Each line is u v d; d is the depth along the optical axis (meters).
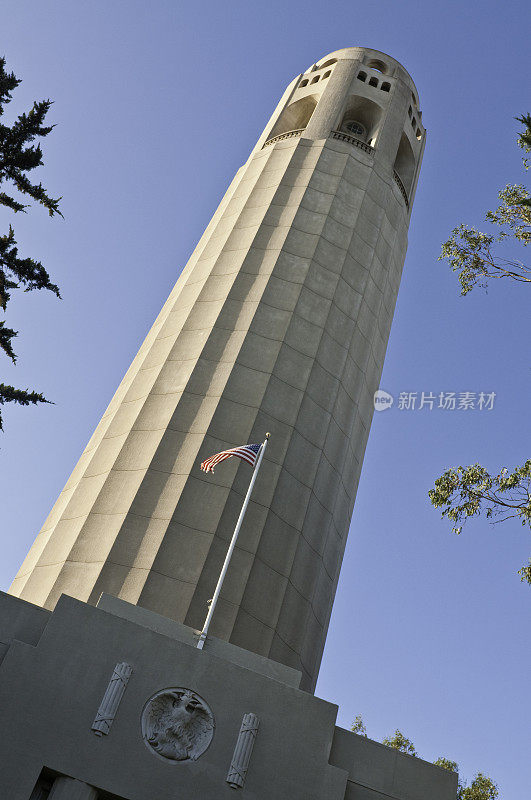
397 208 51.94
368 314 45.53
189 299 44.19
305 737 25.00
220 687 25.00
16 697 23.09
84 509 35.31
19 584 35.88
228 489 34.50
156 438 36.44
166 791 22.89
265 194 48.38
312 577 35.62
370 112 56.81
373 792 25.66
